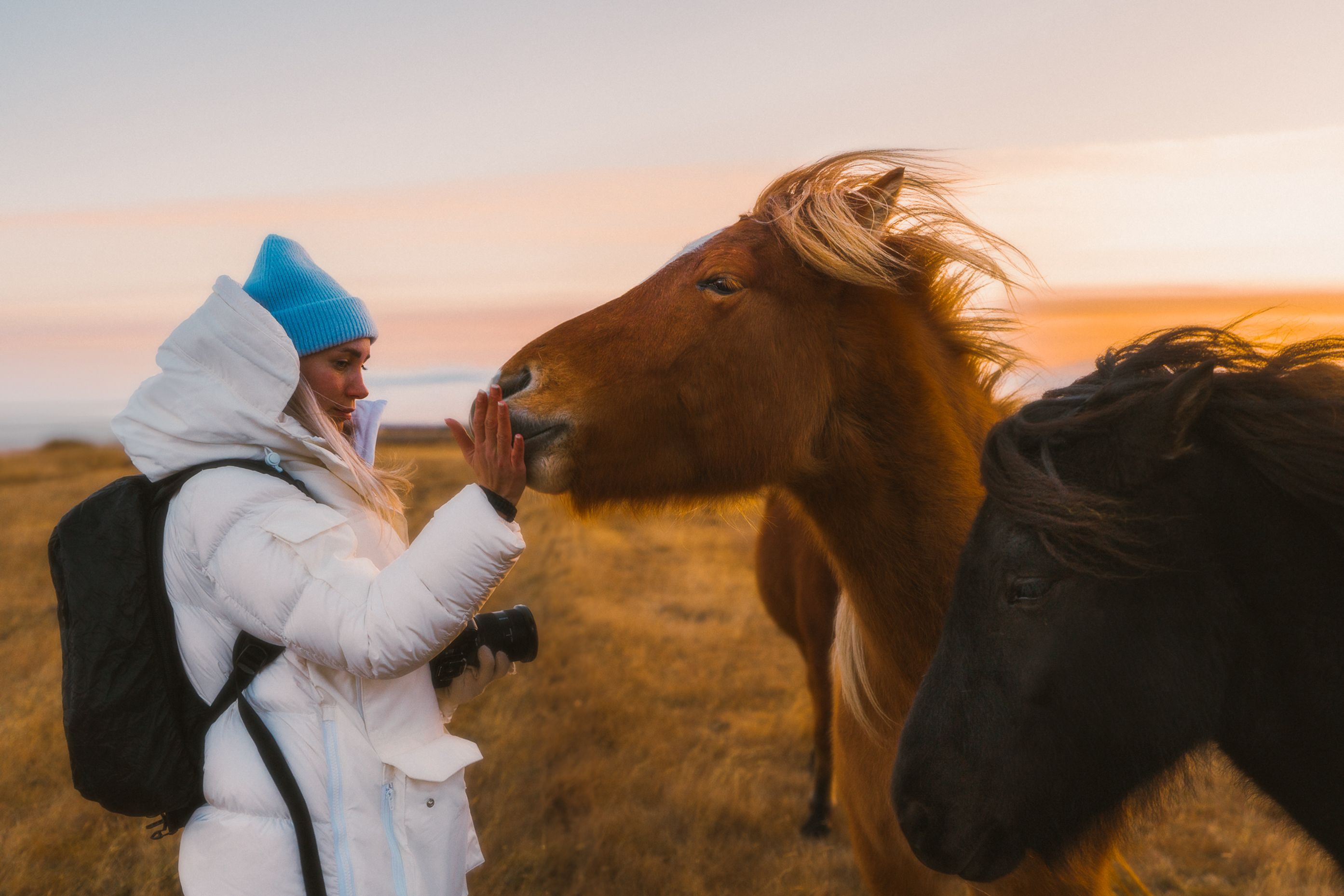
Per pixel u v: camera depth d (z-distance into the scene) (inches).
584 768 191.6
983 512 58.2
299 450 64.7
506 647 75.0
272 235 70.9
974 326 84.5
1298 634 52.7
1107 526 52.2
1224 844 160.4
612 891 150.6
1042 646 54.3
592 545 515.5
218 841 60.5
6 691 228.4
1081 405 57.7
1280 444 51.3
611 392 74.5
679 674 269.0
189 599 61.7
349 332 68.7
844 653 90.4
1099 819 57.6
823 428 76.2
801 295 75.5
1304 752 54.2
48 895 142.5
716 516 90.1
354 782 61.1
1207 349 57.4
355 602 58.6
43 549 416.8
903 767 58.7
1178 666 53.7
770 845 170.9
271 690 61.2
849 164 82.0
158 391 62.9
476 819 170.7
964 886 101.8
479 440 64.1
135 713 59.4
